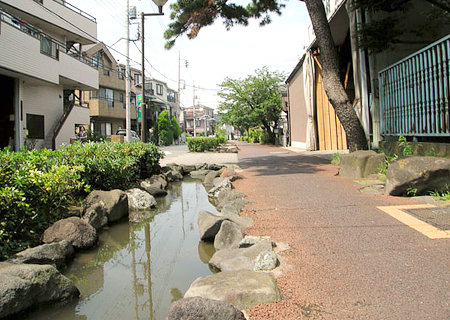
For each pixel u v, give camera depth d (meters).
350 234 3.72
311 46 15.95
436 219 3.94
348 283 2.66
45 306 2.91
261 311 2.36
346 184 6.43
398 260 3.00
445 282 2.57
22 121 14.48
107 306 3.06
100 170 6.29
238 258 3.30
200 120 72.19
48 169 4.92
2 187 3.88
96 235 4.65
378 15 9.68
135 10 19.94
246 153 19.12
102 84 29.33
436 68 6.02
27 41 13.16
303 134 20.30
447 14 8.77
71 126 18.28
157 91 44.03
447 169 4.83
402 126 7.21
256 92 32.91
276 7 12.08
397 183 5.10
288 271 2.96
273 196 5.89
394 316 2.20
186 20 11.21
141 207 6.77
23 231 4.25
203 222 4.69
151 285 3.49
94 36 19.58
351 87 15.02
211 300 2.29
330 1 12.03
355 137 8.49
